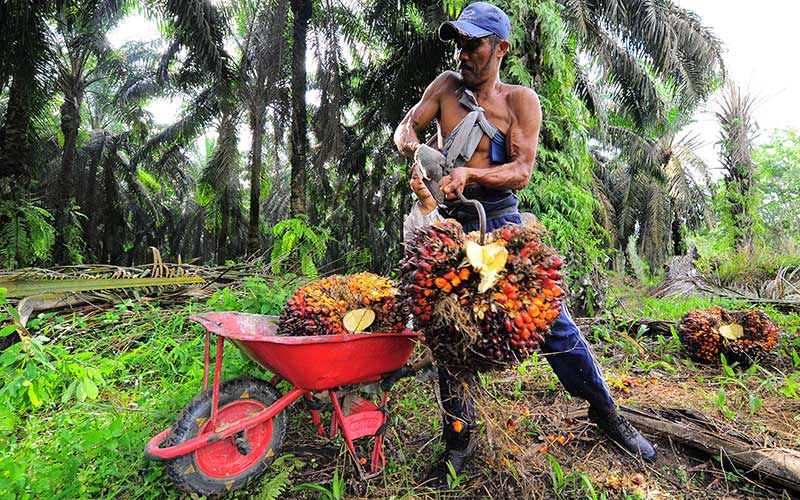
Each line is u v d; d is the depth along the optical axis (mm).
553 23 5703
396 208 15742
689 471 2189
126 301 3947
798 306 5289
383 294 2219
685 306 6027
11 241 8148
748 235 10664
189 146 20328
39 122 9750
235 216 18875
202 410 1883
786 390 2826
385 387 2215
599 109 8594
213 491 1887
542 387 3072
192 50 9539
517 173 2080
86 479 1900
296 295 2277
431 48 9211
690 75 9523
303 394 2141
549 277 1656
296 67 10070
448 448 2195
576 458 2275
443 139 2385
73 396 2629
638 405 2742
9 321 3322
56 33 11438
